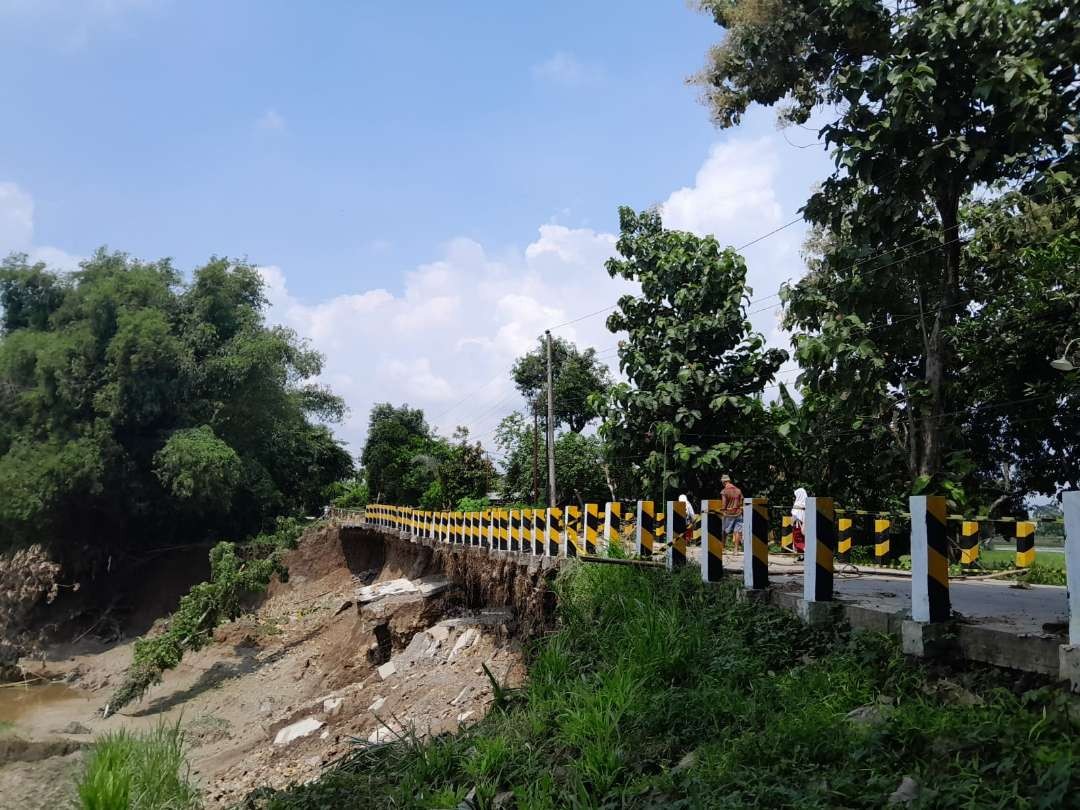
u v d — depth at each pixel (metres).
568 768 7.35
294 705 24.44
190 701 27.61
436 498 43.69
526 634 16.58
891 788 5.02
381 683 20.67
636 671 8.78
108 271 40.12
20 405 35.84
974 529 15.82
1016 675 6.02
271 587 40.38
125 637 37.28
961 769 4.84
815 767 5.68
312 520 49.78
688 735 7.38
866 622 7.73
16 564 34.25
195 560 40.56
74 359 35.28
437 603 25.27
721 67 15.36
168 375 36.84
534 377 41.78
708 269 22.95
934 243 15.41
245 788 16.48
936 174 13.48
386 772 9.10
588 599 12.28
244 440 40.69
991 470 21.16
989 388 18.92
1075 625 5.38
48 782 16.39
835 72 15.11
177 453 34.25
